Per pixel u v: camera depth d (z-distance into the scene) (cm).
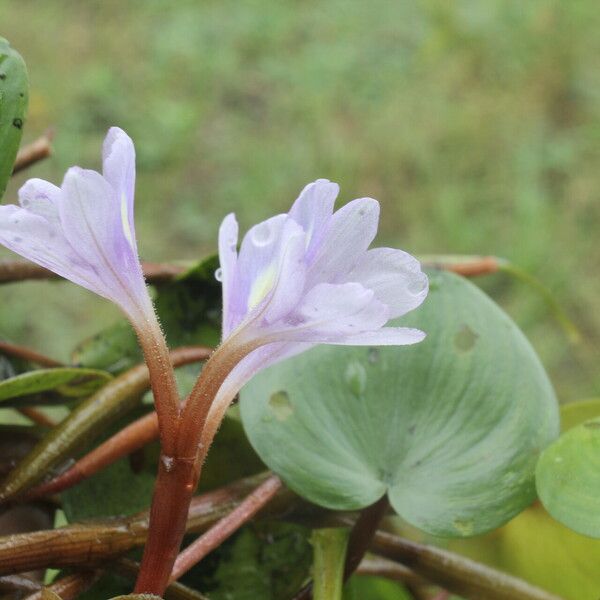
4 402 21
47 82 106
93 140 100
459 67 114
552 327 84
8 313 77
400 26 121
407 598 24
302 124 107
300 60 116
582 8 118
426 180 100
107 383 20
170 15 121
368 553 22
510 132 106
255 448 20
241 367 17
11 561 18
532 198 94
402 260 17
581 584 22
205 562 21
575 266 89
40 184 17
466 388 20
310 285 17
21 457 21
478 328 20
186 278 23
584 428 19
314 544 20
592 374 81
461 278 21
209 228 94
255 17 121
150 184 98
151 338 17
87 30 117
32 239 17
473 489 19
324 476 20
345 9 123
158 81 110
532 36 115
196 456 17
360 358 20
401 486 20
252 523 21
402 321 20
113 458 20
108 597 20
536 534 22
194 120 103
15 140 19
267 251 17
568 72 112
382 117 107
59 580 19
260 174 98
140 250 91
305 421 20
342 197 98
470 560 21
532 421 20
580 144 105
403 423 20
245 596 21
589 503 19
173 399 17
